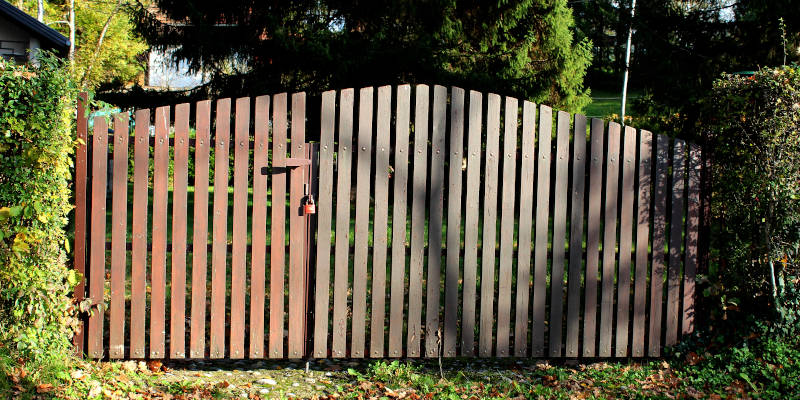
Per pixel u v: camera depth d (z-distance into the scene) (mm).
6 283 4547
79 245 4840
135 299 4922
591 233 5266
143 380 4828
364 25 13359
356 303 5105
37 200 4500
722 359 5188
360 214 5043
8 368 4383
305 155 4973
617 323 5359
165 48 13391
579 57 14234
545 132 5160
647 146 5301
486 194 5133
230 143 4965
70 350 4832
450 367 5477
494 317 6883
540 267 5246
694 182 5352
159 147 4844
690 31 10742
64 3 24672
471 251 5168
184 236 4898
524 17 13922
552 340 5320
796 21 9672
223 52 12945
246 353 5496
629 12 11203
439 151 5082
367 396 4730
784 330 5203
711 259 5465
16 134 4531
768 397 4672
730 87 5289
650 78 10703
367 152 5008
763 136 5148
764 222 5270
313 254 5117
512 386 4984
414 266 5129
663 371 5191
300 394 4785
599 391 4852
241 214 4965
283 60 12570
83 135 4789
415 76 12523
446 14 12750
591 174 5227
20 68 4480
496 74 13281
